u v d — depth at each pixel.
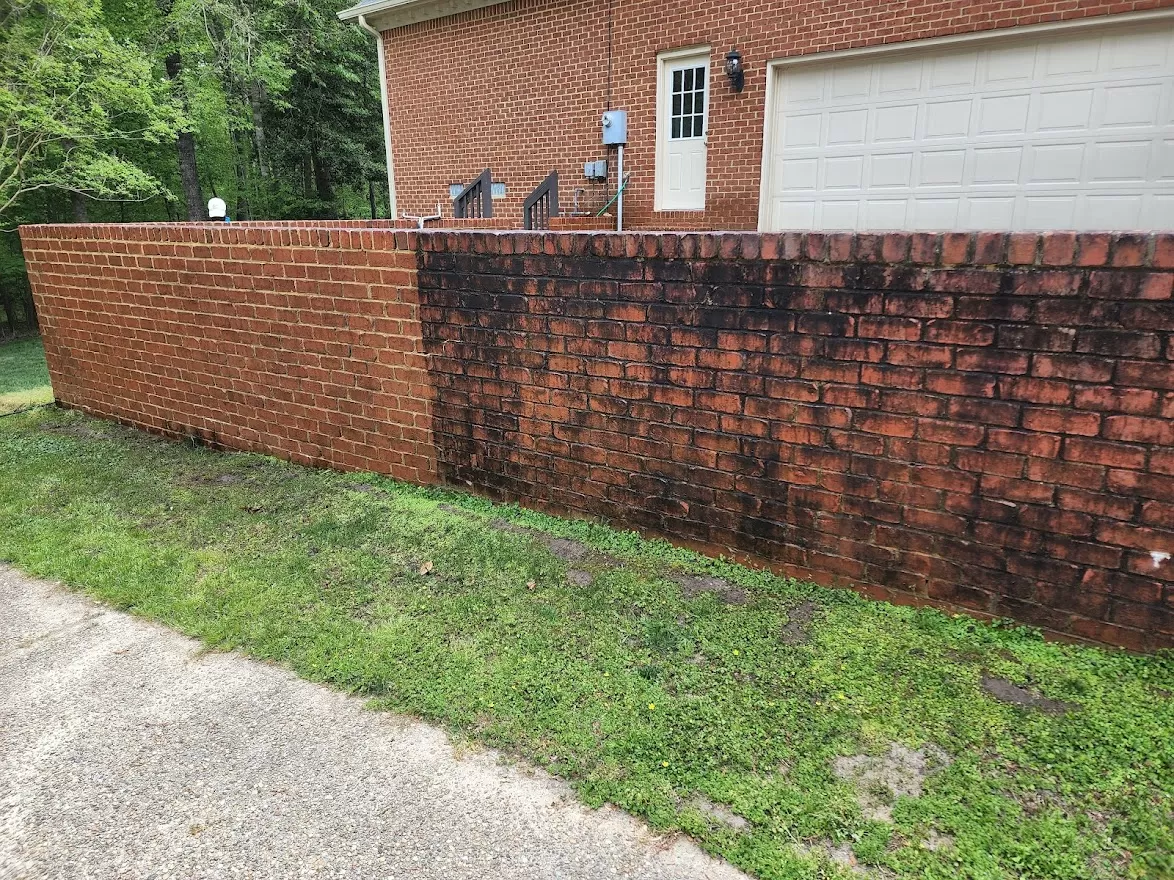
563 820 1.99
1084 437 2.36
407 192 12.84
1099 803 1.94
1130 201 6.93
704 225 9.36
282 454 4.97
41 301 6.23
